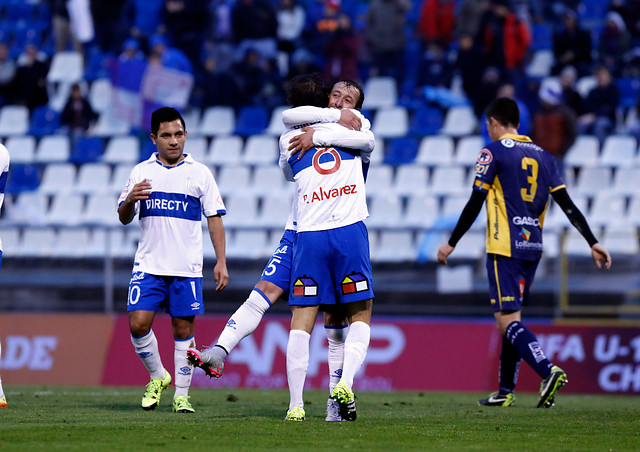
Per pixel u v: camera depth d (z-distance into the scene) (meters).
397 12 56.59
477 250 35.12
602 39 55.91
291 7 63.25
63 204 51.31
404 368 33.31
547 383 20.48
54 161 55.66
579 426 17.92
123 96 54.59
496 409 22.20
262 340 33.88
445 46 56.81
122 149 56.00
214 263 36.34
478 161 22.45
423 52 58.19
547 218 45.94
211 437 15.27
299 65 55.09
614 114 51.03
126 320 35.47
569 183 48.28
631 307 33.31
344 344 18.59
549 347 32.78
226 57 58.41
